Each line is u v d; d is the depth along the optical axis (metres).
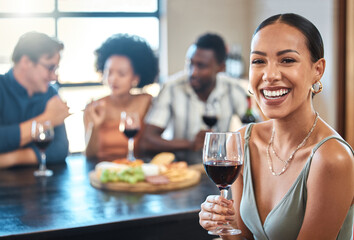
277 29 1.19
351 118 4.24
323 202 1.17
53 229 1.60
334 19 4.20
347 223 1.25
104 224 1.66
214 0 5.03
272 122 1.41
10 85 2.80
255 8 5.04
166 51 4.92
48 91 2.90
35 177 2.37
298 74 1.18
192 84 3.36
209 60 3.28
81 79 4.73
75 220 1.69
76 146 4.75
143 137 3.33
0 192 2.08
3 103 2.79
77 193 2.06
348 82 4.23
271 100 1.21
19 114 2.81
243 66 5.09
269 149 1.36
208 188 2.14
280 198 1.30
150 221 1.72
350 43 4.20
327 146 1.19
